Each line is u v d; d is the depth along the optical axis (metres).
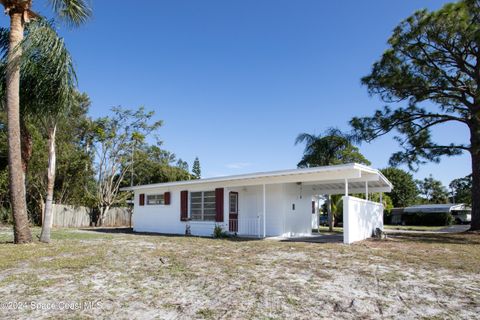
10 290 5.12
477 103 15.02
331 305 4.43
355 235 11.84
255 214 15.16
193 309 4.28
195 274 6.17
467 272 6.41
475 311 4.19
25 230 10.41
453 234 15.91
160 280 5.74
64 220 22.28
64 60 10.36
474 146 15.67
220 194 15.03
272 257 8.05
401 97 17.28
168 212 17.50
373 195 29.52
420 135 17.53
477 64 15.61
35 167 19.47
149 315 4.07
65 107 10.81
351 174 11.31
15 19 10.02
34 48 9.81
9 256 7.91
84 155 23.27
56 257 7.96
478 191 16.64
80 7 10.26
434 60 16.38
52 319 3.93
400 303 4.52
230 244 10.79
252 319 3.93
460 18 14.43
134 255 8.29
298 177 12.66
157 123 27.42
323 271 6.44
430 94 17.08
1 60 10.71
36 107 10.84
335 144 21.66
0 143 18.39
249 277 5.94
